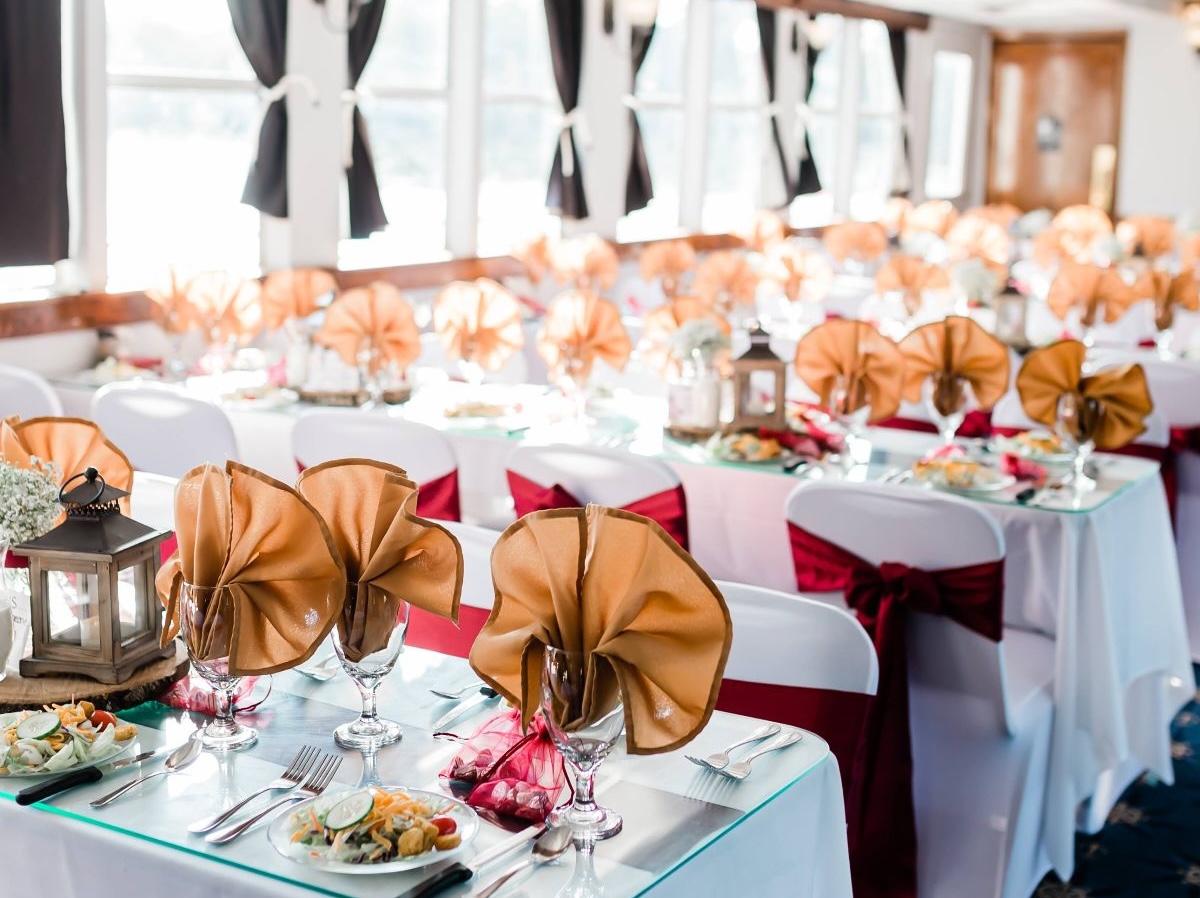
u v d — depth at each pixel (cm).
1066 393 333
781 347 575
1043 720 294
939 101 1369
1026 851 290
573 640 144
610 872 145
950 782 279
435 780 167
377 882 140
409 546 170
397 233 732
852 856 265
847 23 1160
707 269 615
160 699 189
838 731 204
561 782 161
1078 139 1386
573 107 796
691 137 976
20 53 486
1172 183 1345
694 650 144
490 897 139
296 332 441
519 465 334
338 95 645
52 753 164
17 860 158
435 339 533
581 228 854
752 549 358
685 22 961
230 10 589
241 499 166
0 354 497
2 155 485
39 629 188
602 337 415
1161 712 357
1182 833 343
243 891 141
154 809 156
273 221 630
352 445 356
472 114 748
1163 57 1333
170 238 589
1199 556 437
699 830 154
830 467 359
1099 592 311
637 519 143
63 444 228
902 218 1051
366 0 653
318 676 198
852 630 204
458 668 204
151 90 571
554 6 777
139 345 551
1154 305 582
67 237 513
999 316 553
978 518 258
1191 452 429
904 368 360
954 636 270
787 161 1066
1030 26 1373
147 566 191
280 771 167
